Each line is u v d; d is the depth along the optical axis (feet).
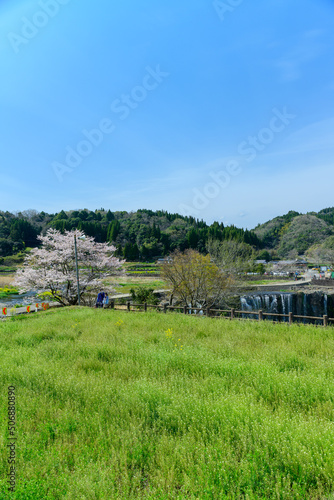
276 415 13.52
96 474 9.91
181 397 15.25
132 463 10.88
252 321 37.76
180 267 78.69
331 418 13.39
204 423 13.08
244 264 91.45
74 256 79.61
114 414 14.42
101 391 16.85
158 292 99.86
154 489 9.19
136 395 15.78
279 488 9.07
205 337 31.24
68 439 12.67
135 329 35.55
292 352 22.75
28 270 75.97
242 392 16.17
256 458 10.54
